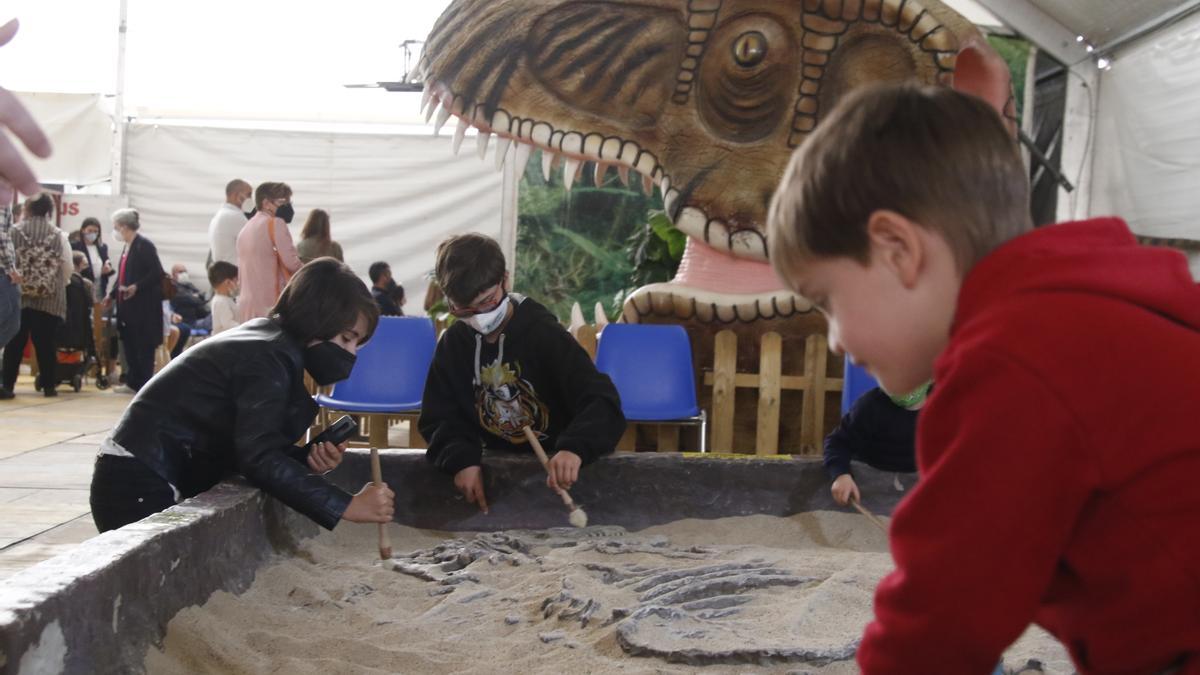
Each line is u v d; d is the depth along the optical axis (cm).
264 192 752
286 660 239
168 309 1212
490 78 547
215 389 320
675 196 553
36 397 1038
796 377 570
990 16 779
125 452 315
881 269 119
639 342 558
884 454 401
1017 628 110
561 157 559
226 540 287
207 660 235
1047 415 107
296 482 306
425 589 311
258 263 746
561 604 287
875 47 539
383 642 261
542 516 395
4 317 632
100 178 1298
